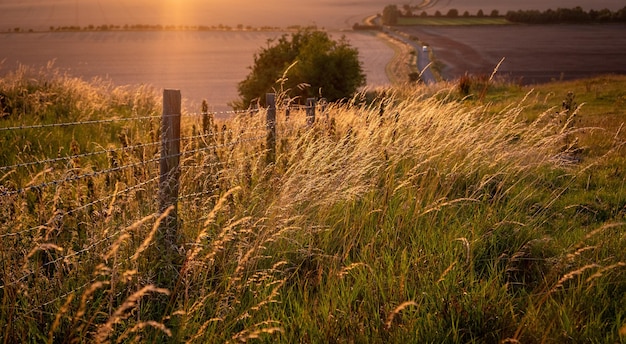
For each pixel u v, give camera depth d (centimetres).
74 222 530
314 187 623
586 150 1125
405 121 871
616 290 501
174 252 517
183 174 634
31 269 459
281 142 780
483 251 585
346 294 491
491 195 760
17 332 404
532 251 592
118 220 538
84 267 476
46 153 1002
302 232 583
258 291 483
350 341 416
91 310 448
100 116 1463
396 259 553
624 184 875
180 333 414
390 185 696
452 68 11594
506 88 2917
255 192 631
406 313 457
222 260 515
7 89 1559
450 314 450
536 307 470
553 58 13400
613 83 2786
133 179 595
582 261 541
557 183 868
